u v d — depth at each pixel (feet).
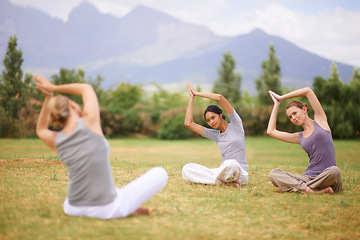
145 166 24.09
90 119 10.28
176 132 91.76
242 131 18.26
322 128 16.11
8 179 17.46
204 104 95.40
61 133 10.34
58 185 16.14
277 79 121.90
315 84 95.14
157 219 11.08
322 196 15.19
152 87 469.57
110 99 133.39
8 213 11.32
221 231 10.27
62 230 9.67
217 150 62.59
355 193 16.21
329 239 10.07
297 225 11.17
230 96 131.23
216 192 15.70
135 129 97.81
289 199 14.61
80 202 10.57
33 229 9.80
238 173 17.12
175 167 24.16
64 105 10.30
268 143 78.89
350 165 33.71
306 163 33.37
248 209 12.57
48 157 27.22
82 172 10.27
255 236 9.99
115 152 55.11
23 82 82.12
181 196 14.71
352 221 11.65
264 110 98.84
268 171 23.68
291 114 16.40
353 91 90.89
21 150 49.52
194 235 9.75
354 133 90.84
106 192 10.48
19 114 79.97
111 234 9.47
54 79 113.19
